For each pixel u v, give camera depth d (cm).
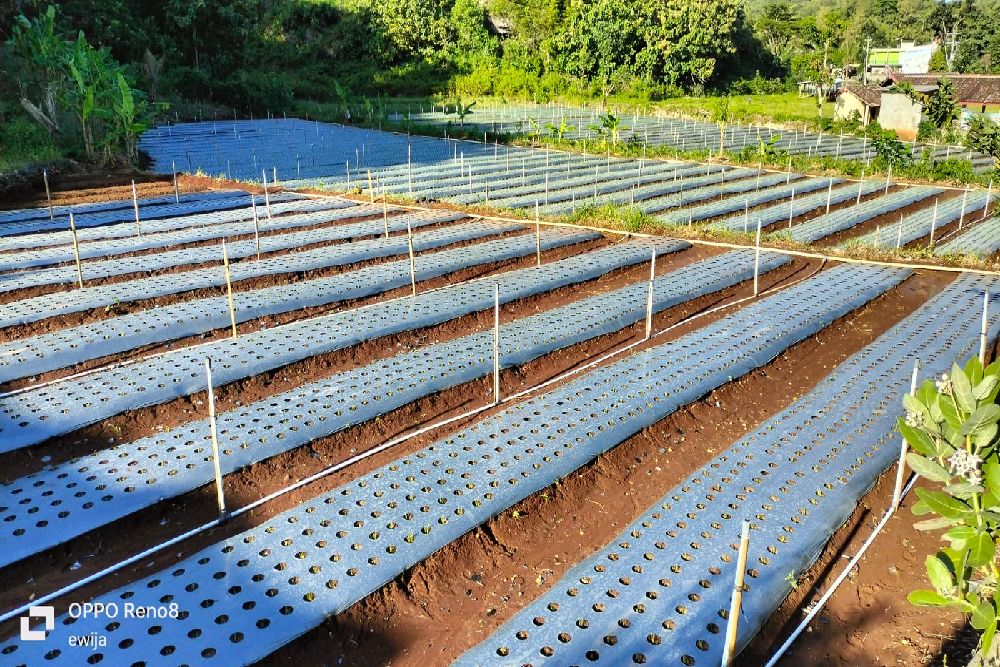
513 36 5972
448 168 2166
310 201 1639
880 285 1122
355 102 4225
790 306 1012
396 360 792
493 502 540
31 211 1477
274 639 410
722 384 760
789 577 457
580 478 591
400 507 530
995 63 5591
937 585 335
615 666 391
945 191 2120
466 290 1032
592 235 1377
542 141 2831
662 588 450
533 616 429
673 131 3325
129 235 1296
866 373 779
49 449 625
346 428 657
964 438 331
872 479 575
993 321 955
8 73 2472
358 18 4997
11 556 481
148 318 876
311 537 496
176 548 509
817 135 3381
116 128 2003
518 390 764
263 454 605
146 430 664
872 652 414
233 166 2153
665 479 609
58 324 882
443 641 429
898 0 7456
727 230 1451
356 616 438
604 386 737
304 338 838
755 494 550
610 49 4800
